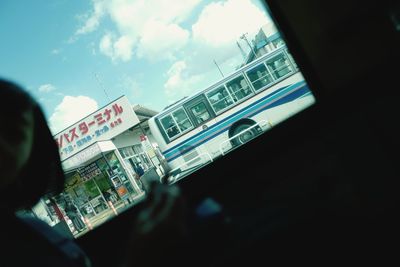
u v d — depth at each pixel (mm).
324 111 1613
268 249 1375
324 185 1570
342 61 1713
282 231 1418
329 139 1605
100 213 15242
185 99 11266
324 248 1451
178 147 11227
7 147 811
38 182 1080
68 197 12453
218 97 11180
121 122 15406
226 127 11086
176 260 918
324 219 1508
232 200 1608
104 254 1645
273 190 1602
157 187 1000
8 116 829
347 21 1624
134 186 15883
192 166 11125
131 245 882
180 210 956
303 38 1709
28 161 1037
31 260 790
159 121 11328
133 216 1658
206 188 1621
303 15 1701
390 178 1566
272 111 10953
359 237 1495
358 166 1581
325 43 1709
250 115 11031
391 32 1662
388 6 1586
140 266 851
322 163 1595
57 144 1183
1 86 866
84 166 15812
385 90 1584
